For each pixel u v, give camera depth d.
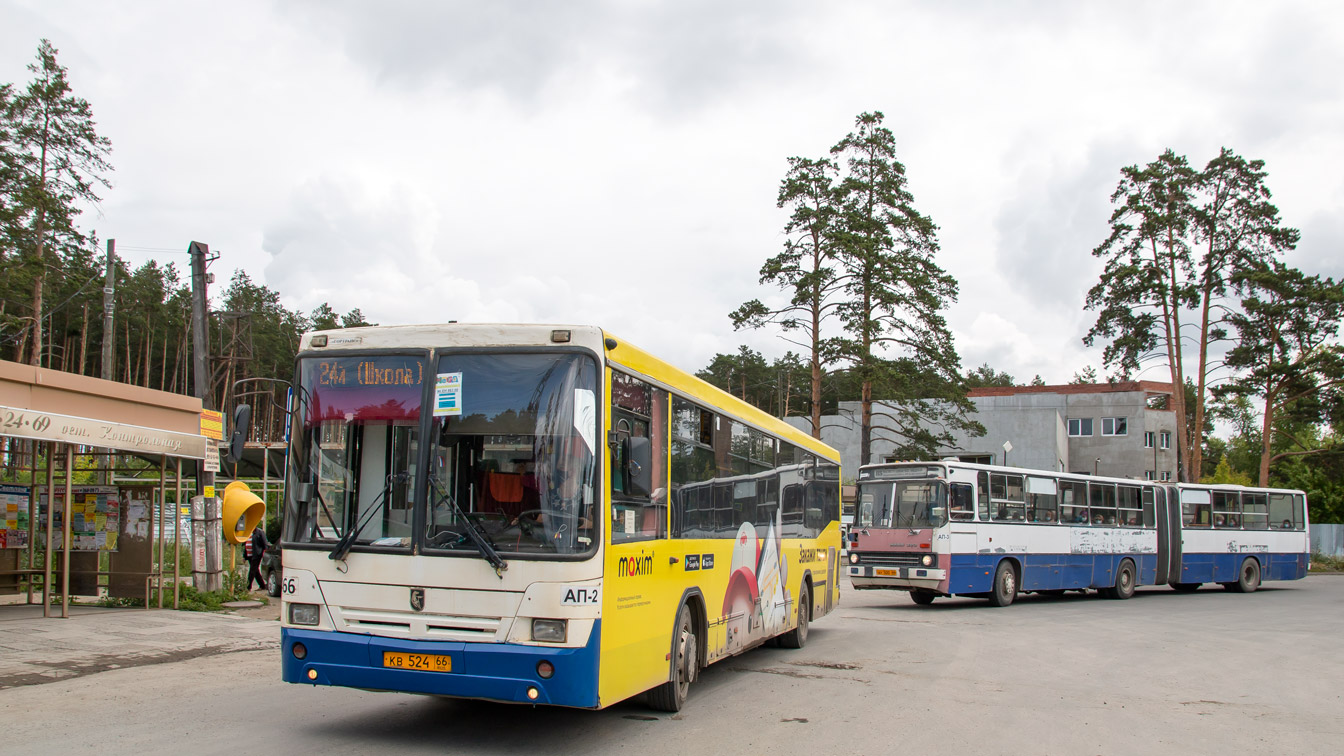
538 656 6.79
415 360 7.41
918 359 35.12
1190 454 50.97
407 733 7.86
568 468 7.07
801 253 34.88
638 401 8.12
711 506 10.09
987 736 8.55
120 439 13.60
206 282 20.27
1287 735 8.88
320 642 7.18
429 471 7.19
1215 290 40.69
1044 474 23.92
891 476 21.94
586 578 6.96
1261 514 31.36
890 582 21.48
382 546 7.17
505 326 7.38
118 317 58.25
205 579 17.16
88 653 11.21
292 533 7.46
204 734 7.58
